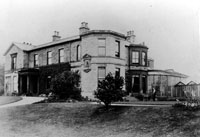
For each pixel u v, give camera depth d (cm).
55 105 1642
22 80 3372
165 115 1103
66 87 1908
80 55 2677
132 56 3027
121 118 1212
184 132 909
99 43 2505
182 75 3175
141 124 1088
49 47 3109
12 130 1234
